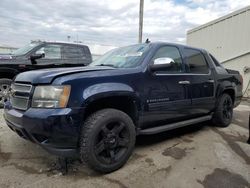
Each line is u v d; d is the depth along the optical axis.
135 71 3.50
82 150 2.99
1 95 6.70
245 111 7.41
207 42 11.78
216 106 5.16
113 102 3.41
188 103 4.28
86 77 3.05
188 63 4.38
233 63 10.64
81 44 8.22
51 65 7.42
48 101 2.88
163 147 4.12
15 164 3.38
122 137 3.36
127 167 3.37
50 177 3.06
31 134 2.91
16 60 6.88
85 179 3.04
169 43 4.19
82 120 2.96
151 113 3.70
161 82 3.79
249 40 9.98
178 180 3.06
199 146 4.20
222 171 3.30
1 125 5.04
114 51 4.55
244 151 4.04
